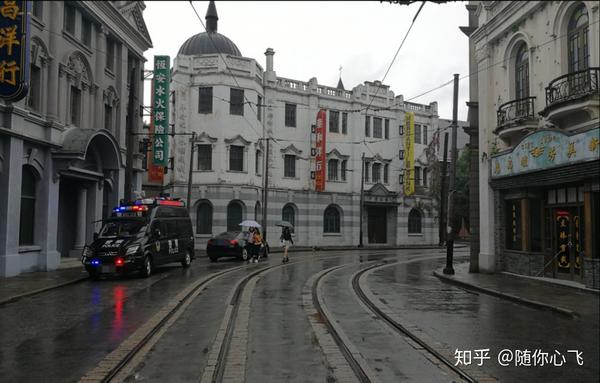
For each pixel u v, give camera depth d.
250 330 8.69
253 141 36.03
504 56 18.39
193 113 34.94
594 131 12.98
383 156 43.66
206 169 34.81
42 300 11.97
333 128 41.41
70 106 20.36
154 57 27.70
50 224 18.45
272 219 37.88
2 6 14.42
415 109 46.16
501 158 18.06
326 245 40.38
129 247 16.14
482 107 19.59
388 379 6.10
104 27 22.95
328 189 40.78
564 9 14.97
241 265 21.88
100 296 12.57
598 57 13.48
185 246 20.28
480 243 19.53
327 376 6.15
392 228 44.25
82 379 5.93
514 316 10.62
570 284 14.30
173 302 11.48
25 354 7.07
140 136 27.95
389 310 10.96
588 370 6.66
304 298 12.37
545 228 16.53
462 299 13.09
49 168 18.36
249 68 36.03
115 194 24.03
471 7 21.33
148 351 7.22
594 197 13.51
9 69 14.39
